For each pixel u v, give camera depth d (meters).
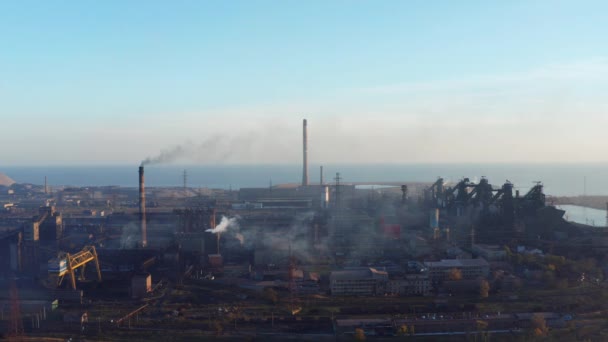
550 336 188.12
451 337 192.88
